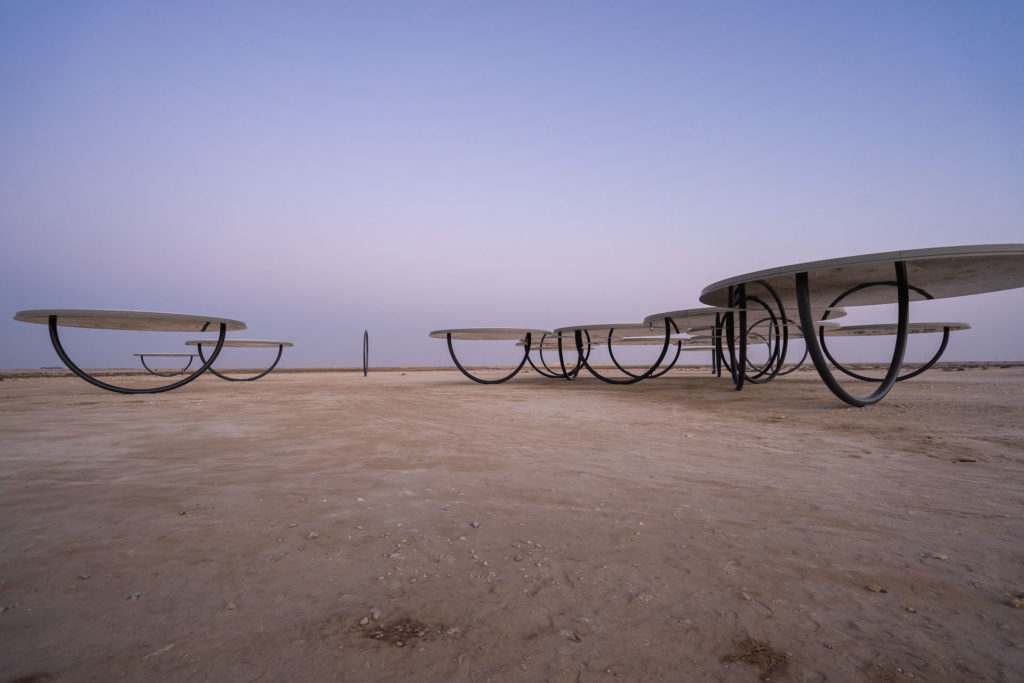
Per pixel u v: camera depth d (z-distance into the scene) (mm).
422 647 1883
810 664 1753
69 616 2086
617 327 18344
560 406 10820
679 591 2309
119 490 3994
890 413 8500
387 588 2355
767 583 2381
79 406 10805
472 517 3348
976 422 7309
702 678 1682
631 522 3234
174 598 2252
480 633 1979
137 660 1777
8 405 11008
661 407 10492
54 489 4020
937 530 3068
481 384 19891
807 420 8125
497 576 2475
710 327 17719
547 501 3695
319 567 2582
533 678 1694
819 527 3129
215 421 8234
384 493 3912
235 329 16938
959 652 1811
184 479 4348
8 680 1640
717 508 3514
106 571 2523
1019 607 2137
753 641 1906
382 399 12680
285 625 2033
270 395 14070
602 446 5965
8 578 2439
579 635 1960
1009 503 3617
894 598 2230
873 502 3645
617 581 2412
